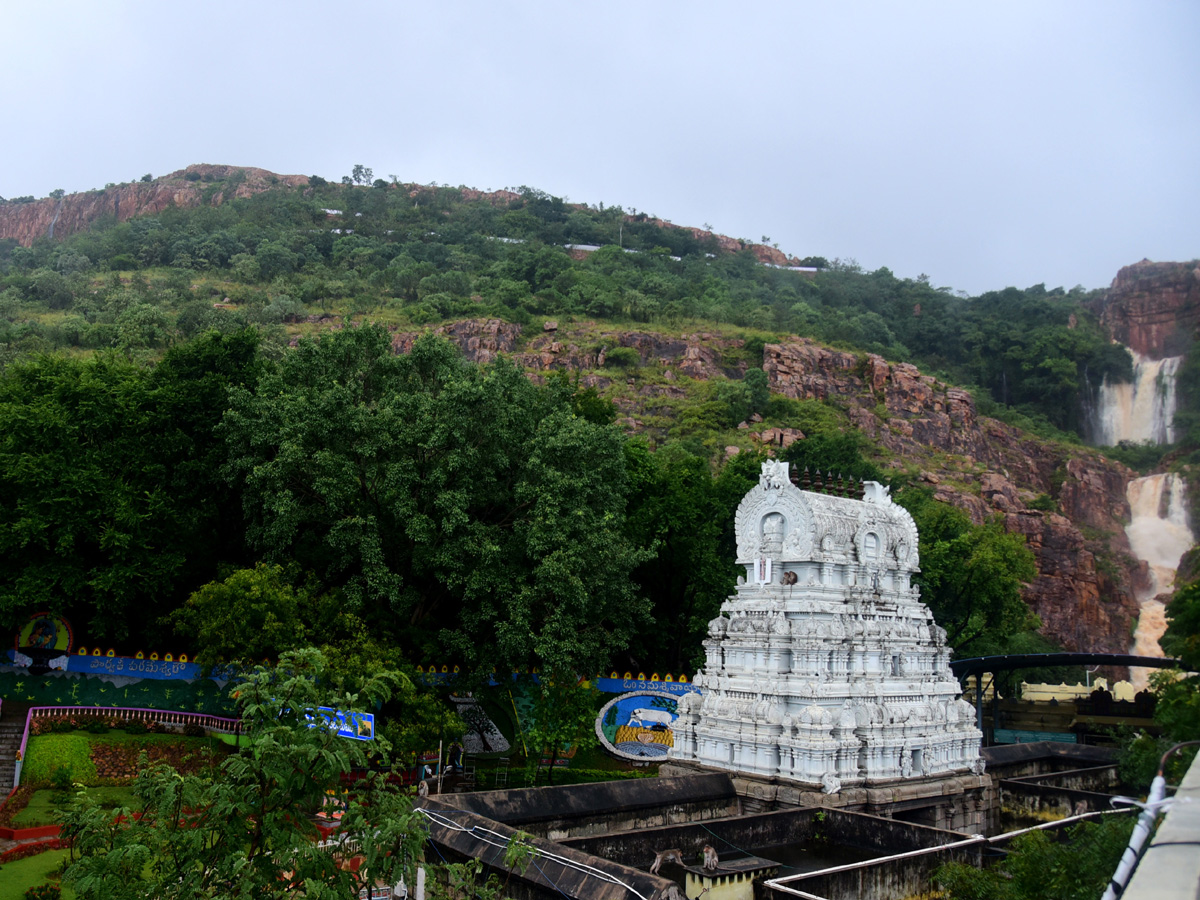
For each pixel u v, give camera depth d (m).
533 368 149.38
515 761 48.38
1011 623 75.44
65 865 15.75
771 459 40.28
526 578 45.31
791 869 27.38
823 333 181.25
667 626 62.22
